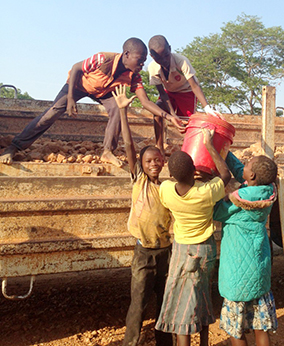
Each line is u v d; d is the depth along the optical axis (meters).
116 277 4.87
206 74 27.45
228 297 2.43
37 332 3.08
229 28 28.73
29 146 3.29
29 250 2.57
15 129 4.31
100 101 3.46
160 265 2.66
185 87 3.96
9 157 2.89
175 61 3.59
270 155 3.33
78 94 3.46
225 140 2.78
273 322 2.48
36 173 2.89
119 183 2.88
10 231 2.58
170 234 2.91
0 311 3.52
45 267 2.64
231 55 26.94
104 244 2.75
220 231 3.12
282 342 3.04
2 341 2.91
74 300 3.88
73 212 2.72
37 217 2.63
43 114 3.24
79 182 2.78
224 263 2.49
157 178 2.68
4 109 4.36
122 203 2.81
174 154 2.38
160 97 3.91
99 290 4.26
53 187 2.71
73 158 3.22
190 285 2.45
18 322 3.27
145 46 3.22
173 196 2.43
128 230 2.79
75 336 3.02
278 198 3.24
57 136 4.44
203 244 2.47
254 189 2.43
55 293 4.11
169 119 3.11
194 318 2.41
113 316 3.47
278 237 3.72
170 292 2.47
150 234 2.61
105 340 2.97
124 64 3.24
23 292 4.16
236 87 27.30
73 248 2.67
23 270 2.60
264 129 3.32
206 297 2.52
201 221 2.45
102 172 3.04
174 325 2.43
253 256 2.43
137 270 2.61
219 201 2.56
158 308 2.74
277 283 4.51
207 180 2.80
